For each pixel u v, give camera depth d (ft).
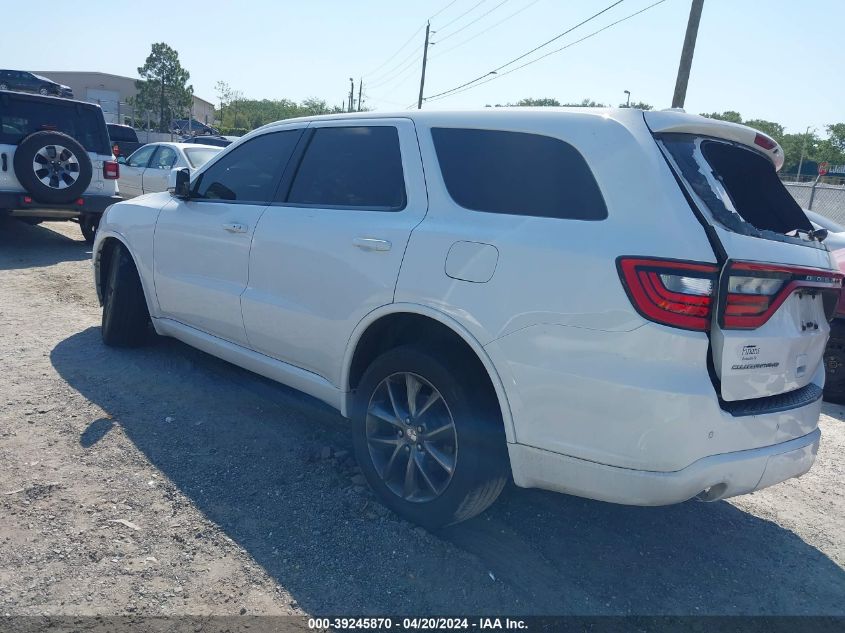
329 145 12.85
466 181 10.50
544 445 9.11
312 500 11.30
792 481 14.17
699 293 8.33
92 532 9.99
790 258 9.43
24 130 31.04
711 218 8.74
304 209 12.57
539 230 9.29
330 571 9.59
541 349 8.95
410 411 10.59
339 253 11.43
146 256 16.21
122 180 42.98
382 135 11.95
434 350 10.24
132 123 158.20
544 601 9.37
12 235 35.17
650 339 8.30
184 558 9.61
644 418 8.33
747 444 8.98
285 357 12.89
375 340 11.56
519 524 11.23
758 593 10.06
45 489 10.97
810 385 10.77
